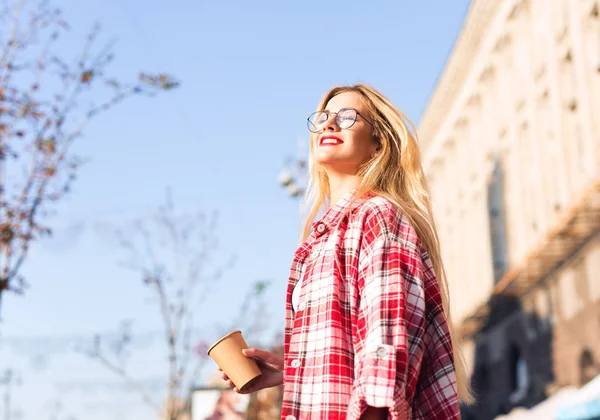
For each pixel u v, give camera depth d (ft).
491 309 71.97
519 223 71.82
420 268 7.03
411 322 6.81
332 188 8.59
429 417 7.07
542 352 64.85
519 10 69.26
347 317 7.18
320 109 8.89
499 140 77.10
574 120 60.34
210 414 50.37
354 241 7.36
